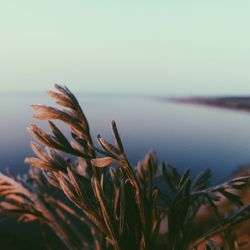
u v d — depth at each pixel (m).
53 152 2.18
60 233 2.76
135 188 2.13
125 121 127.62
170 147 45.12
